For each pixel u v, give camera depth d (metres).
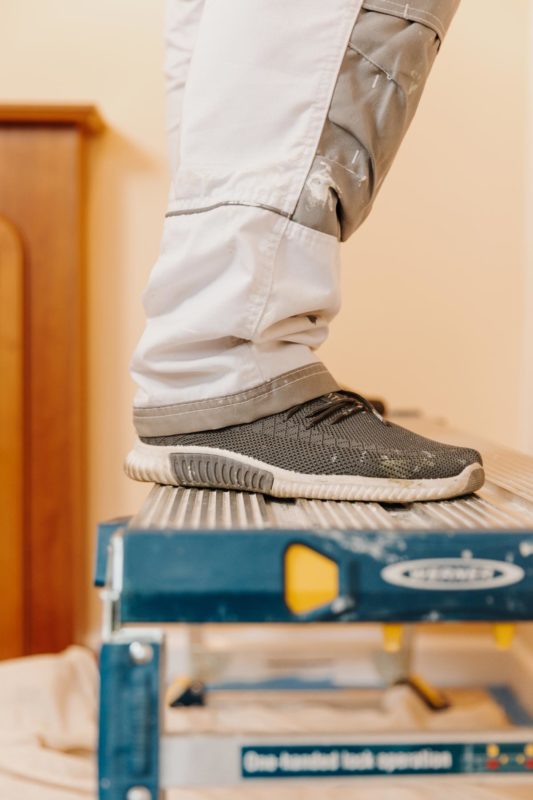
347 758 0.51
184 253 0.73
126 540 0.51
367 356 1.77
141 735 0.50
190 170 0.73
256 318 0.72
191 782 0.50
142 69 1.73
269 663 1.49
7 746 1.20
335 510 0.69
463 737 0.51
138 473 0.82
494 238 1.77
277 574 0.51
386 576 0.52
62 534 1.70
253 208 0.70
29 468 1.70
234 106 0.72
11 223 1.67
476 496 0.78
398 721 1.35
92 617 1.76
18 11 1.72
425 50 0.74
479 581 0.52
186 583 0.51
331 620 0.51
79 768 1.15
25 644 1.70
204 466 0.77
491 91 1.74
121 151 1.73
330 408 0.78
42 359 1.69
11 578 1.69
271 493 0.75
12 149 1.67
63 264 1.68
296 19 0.71
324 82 0.72
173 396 0.78
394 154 0.77
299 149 0.72
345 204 0.75
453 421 1.79
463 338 1.78
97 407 1.75
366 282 1.76
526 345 1.76
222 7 0.73
